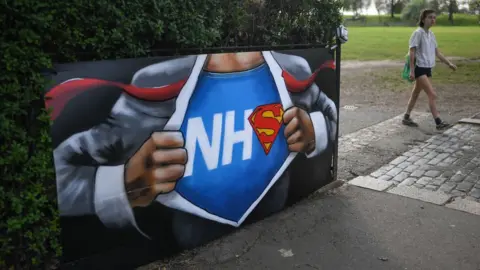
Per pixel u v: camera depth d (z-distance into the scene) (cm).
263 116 412
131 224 324
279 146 436
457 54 2498
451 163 603
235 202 402
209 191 376
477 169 576
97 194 300
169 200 347
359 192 501
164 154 336
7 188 262
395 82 1483
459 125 828
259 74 401
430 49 784
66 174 282
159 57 321
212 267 347
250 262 355
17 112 251
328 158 507
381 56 2592
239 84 384
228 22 383
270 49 423
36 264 285
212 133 369
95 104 289
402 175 557
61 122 274
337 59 493
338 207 460
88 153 290
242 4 393
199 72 350
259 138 412
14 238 275
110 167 304
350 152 661
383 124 852
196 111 353
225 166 386
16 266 279
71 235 293
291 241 389
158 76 322
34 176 268
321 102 479
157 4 305
